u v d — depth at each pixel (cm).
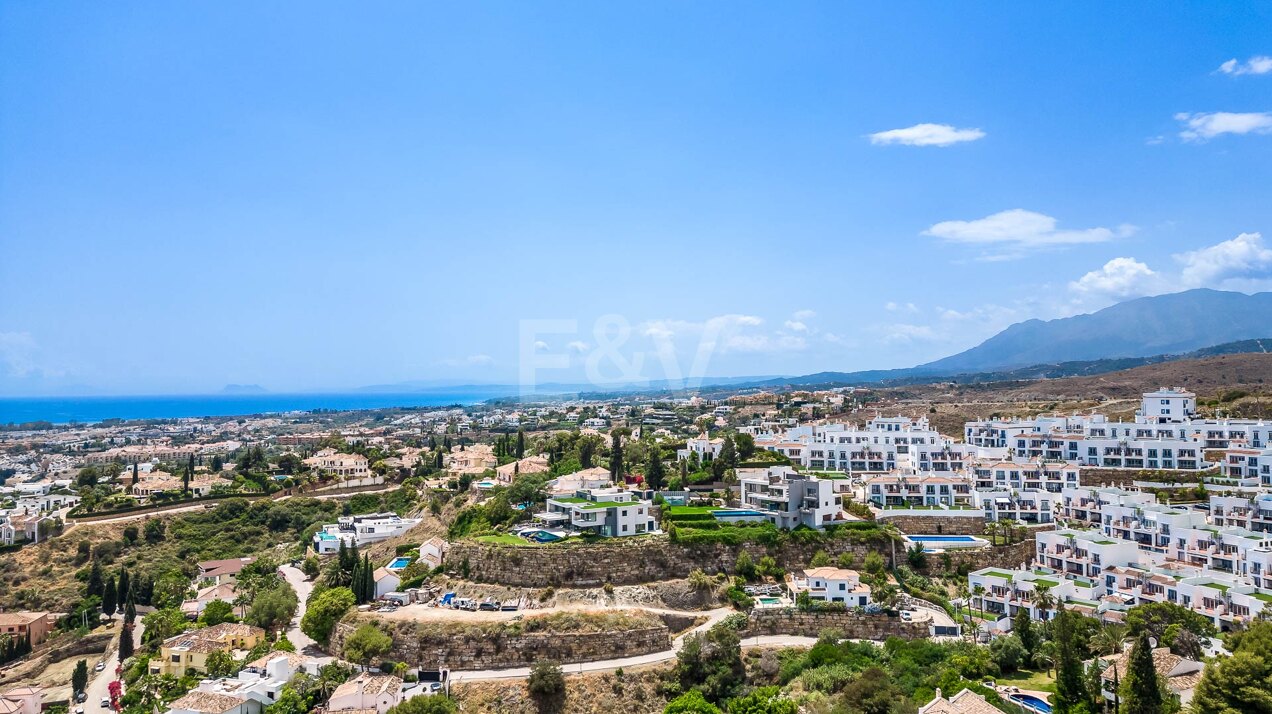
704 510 18975
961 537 18725
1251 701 9944
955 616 15425
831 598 15925
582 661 14700
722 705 13588
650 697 13938
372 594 16975
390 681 13762
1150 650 10619
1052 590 15412
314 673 14612
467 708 13538
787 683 13625
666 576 16925
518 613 15588
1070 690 11131
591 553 16788
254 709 13662
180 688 14850
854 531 18025
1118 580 15875
